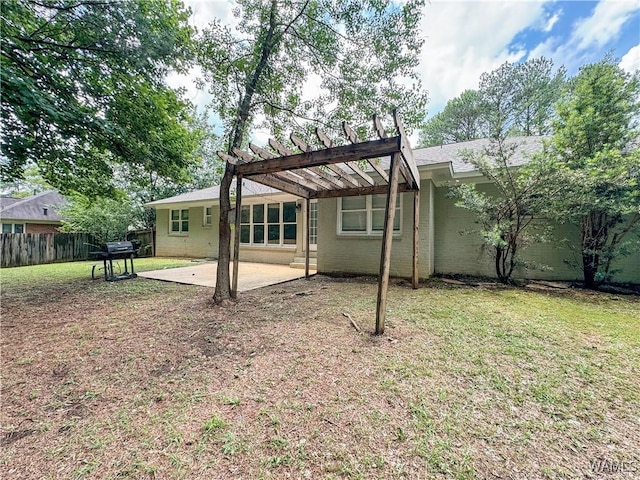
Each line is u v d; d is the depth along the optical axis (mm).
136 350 2941
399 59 5090
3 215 16844
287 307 4426
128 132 5742
